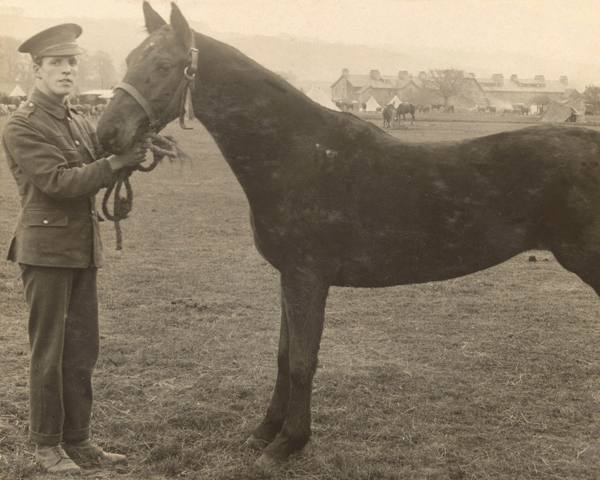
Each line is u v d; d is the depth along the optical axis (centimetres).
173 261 699
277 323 506
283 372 313
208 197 1130
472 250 283
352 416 345
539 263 732
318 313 287
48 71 265
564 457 301
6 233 775
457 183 274
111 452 306
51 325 275
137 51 266
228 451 308
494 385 390
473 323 511
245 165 284
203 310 534
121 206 285
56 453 284
